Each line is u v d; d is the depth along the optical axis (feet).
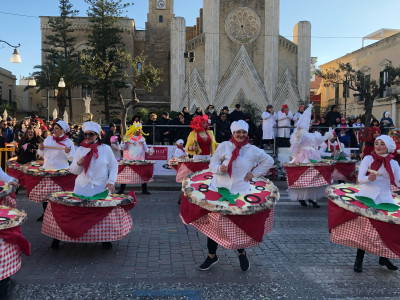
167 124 51.34
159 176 51.75
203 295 15.40
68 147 26.21
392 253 16.53
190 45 127.13
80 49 148.05
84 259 19.38
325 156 39.63
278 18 129.59
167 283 16.51
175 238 23.30
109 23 133.39
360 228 17.33
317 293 15.75
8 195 19.88
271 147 57.52
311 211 31.83
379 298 15.33
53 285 16.11
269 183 18.80
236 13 129.08
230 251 20.99
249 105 120.47
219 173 17.52
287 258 20.01
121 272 17.71
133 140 37.83
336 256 20.44
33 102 201.16
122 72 144.56
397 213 16.92
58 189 25.49
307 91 130.72
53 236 19.60
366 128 33.96
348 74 104.42
